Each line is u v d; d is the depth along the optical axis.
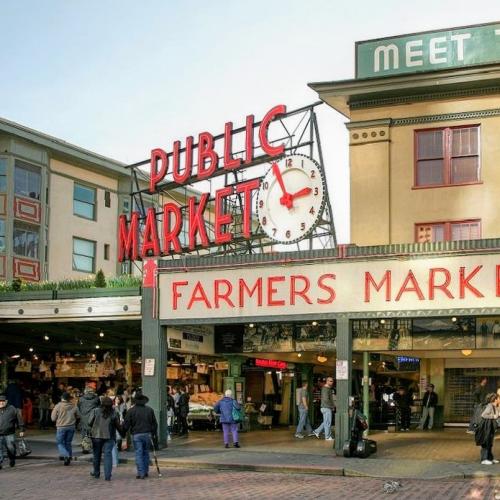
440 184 25.16
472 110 24.91
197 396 31.88
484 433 19.58
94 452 17.91
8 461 21.64
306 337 25.98
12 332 32.00
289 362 32.59
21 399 31.80
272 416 32.78
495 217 24.47
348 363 21.98
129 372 33.22
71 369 34.69
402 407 30.28
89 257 48.47
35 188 44.47
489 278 20.81
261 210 29.06
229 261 23.83
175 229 34.41
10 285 30.08
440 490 15.86
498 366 31.81
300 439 26.67
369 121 25.84
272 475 18.66
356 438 21.27
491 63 24.00
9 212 42.53
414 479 17.56
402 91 25.36
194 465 20.36
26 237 43.69
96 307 26.94
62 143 46.00
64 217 46.66
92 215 48.97
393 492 15.48
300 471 19.05
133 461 21.23
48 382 35.97
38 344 33.97
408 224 25.28
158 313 24.66
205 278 24.16
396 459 20.67
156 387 24.39
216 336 27.36
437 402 31.69
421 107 25.47
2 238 42.38
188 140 35.28
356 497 14.90
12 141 43.06
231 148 33.38
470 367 32.16
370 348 24.41
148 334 24.73
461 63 25.38
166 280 24.70
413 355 30.86
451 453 21.95
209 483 17.09
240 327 26.98
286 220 28.45
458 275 21.09
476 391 30.53
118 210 50.78
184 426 28.53
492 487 16.31
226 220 32.19
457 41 25.52
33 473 18.92
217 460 20.73
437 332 23.80
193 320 24.17
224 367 31.88
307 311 22.62
